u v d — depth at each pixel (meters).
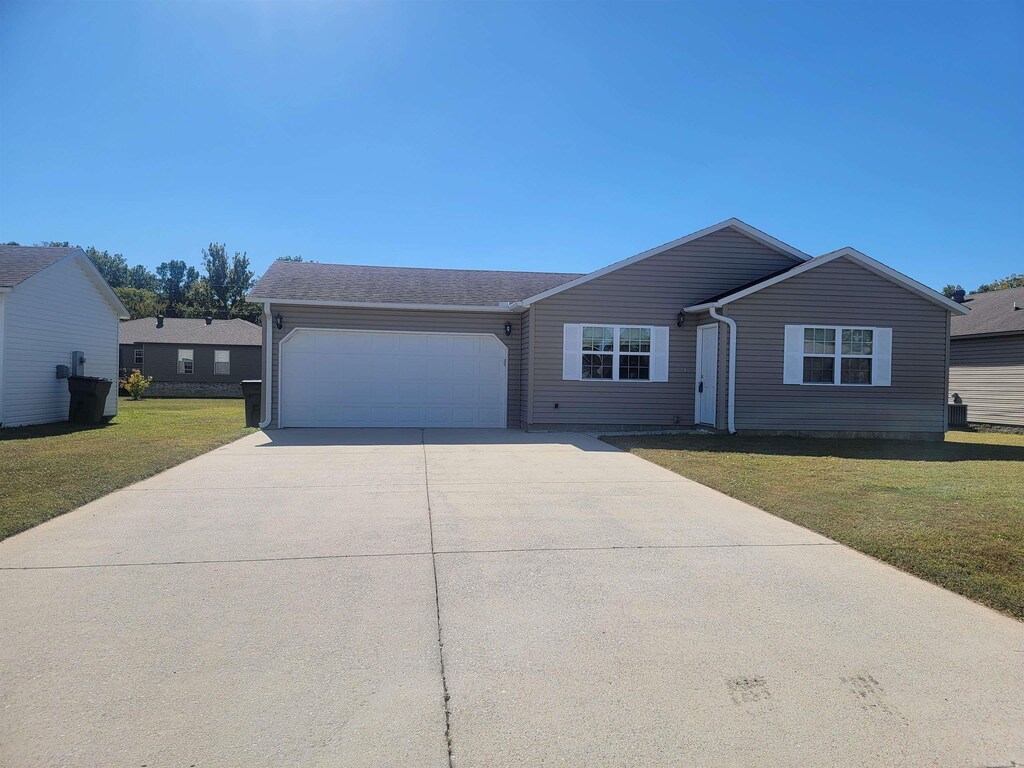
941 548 4.85
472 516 5.99
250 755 2.43
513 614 3.75
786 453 10.25
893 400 13.27
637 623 3.64
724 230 13.95
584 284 13.51
